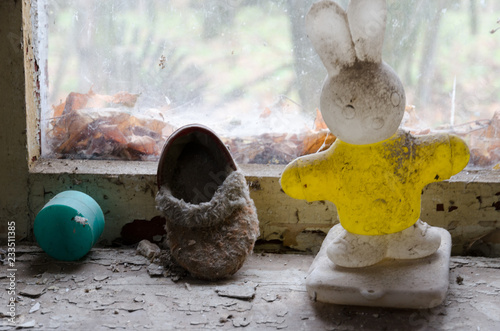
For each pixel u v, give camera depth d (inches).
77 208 30.9
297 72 34.7
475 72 34.4
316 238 33.2
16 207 33.1
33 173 32.8
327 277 28.6
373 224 28.4
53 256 31.4
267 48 34.8
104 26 34.7
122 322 27.6
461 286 29.7
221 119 35.2
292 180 28.3
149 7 34.6
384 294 27.9
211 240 30.5
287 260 32.5
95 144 34.9
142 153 35.0
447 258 29.4
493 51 34.2
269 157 34.7
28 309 28.3
